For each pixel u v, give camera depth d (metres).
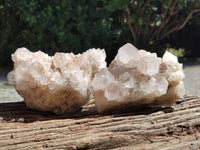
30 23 1.03
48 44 1.00
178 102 0.44
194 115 0.40
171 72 0.40
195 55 1.48
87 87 0.41
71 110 0.41
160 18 1.23
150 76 0.39
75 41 1.00
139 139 0.36
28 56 0.41
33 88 0.39
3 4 1.07
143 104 0.40
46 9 1.02
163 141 0.36
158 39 1.27
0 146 0.33
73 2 1.04
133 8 1.18
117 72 0.40
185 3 1.23
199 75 1.04
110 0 1.04
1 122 0.38
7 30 1.09
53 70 0.40
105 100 0.39
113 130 0.36
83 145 0.34
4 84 0.86
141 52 0.42
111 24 1.19
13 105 0.43
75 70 0.40
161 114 0.40
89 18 1.09
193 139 0.37
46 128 0.36
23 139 0.34
